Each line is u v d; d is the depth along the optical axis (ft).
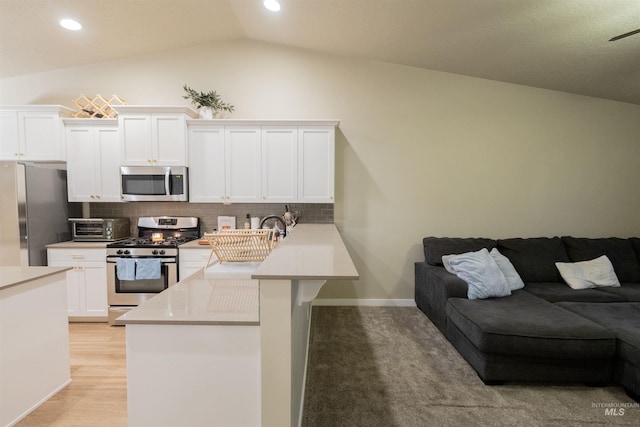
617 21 7.66
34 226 10.43
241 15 10.35
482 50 9.96
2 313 5.91
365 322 10.90
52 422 6.12
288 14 9.71
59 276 7.11
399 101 12.23
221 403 4.44
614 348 6.95
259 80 12.22
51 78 12.14
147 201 11.85
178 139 11.16
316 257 5.38
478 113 12.19
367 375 7.62
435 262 11.16
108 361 8.39
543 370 7.13
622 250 11.14
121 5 9.36
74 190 11.39
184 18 10.30
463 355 8.21
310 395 6.84
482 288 8.86
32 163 11.55
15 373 6.13
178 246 10.75
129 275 10.48
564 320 7.32
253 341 4.39
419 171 12.37
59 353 7.09
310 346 9.12
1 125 11.18
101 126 11.31
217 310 4.60
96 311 10.83
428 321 10.96
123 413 6.38
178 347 4.37
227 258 6.59
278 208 12.60
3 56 10.96
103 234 11.47
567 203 12.38
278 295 4.27
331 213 12.51
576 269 10.56
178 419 4.45
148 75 12.22
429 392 6.97
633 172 12.28
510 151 12.28
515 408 6.44
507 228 12.48
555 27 8.16
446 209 12.46
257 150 11.41
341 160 12.37
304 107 12.28
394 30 9.65
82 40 10.73
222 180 11.46
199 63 12.22
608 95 11.70
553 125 12.17
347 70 12.17
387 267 12.62
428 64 11.69
